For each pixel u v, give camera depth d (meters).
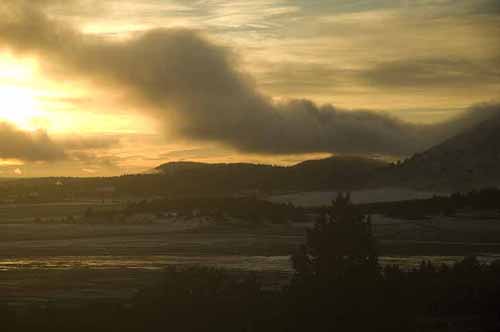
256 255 143.50
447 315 66.81
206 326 63.12
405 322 62.47
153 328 63.53
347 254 67.56
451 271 79.44
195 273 70.31
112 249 161.12
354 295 63.69
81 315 67.44
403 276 74.00
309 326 61.41
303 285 65.56
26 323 65.00
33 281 102.38
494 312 67.31
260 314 63.88
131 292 90.25
